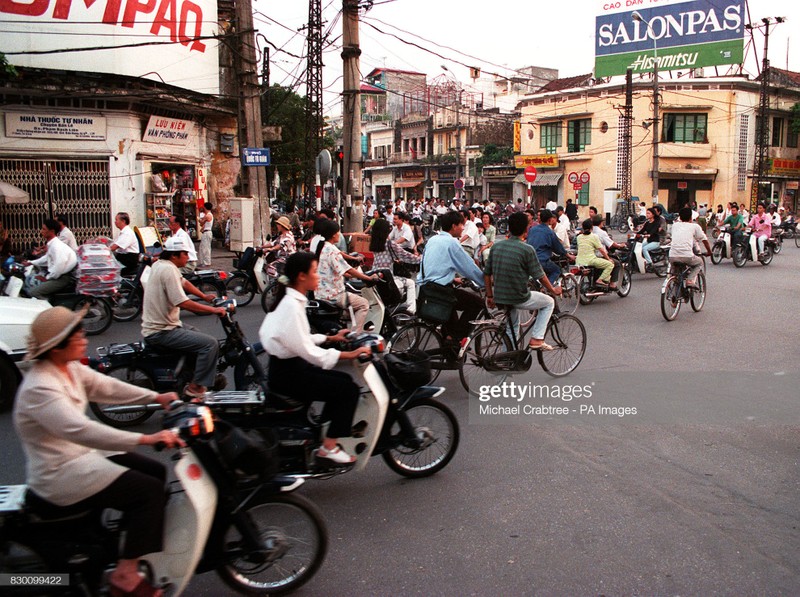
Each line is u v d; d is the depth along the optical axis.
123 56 18.14
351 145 16.27
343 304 8.38
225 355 6.73
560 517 4.37
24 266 11.52
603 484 4.86
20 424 2.96
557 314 7.62
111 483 3.07
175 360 6.23
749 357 8.42
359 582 3.68
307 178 28.03
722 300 12.92
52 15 17.23
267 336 4.37
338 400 4.41
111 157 17.92
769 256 19.56
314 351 4.33
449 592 3.57
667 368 7.95
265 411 4.46
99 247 10.27
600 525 4.25
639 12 41.59
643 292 14.20
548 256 11.12
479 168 51.72
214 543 3.42
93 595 3.18
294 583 3.61
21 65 17.02
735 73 42.53
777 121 43.59
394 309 9.05
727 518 4.32
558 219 16.69
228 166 22.48
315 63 27.14
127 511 3.13
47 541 3.10
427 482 4.97
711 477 4.94
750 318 11.05
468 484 4.91
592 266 12.43
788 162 43.44
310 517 3.60
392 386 4.81
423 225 31.86
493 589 3.58
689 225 10.82
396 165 58.97
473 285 12.34
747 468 5.09
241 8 18.12
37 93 16.44
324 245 8.41
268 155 18.42
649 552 3.92
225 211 22.53
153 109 18.89
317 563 3.63
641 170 41.72
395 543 4.09
